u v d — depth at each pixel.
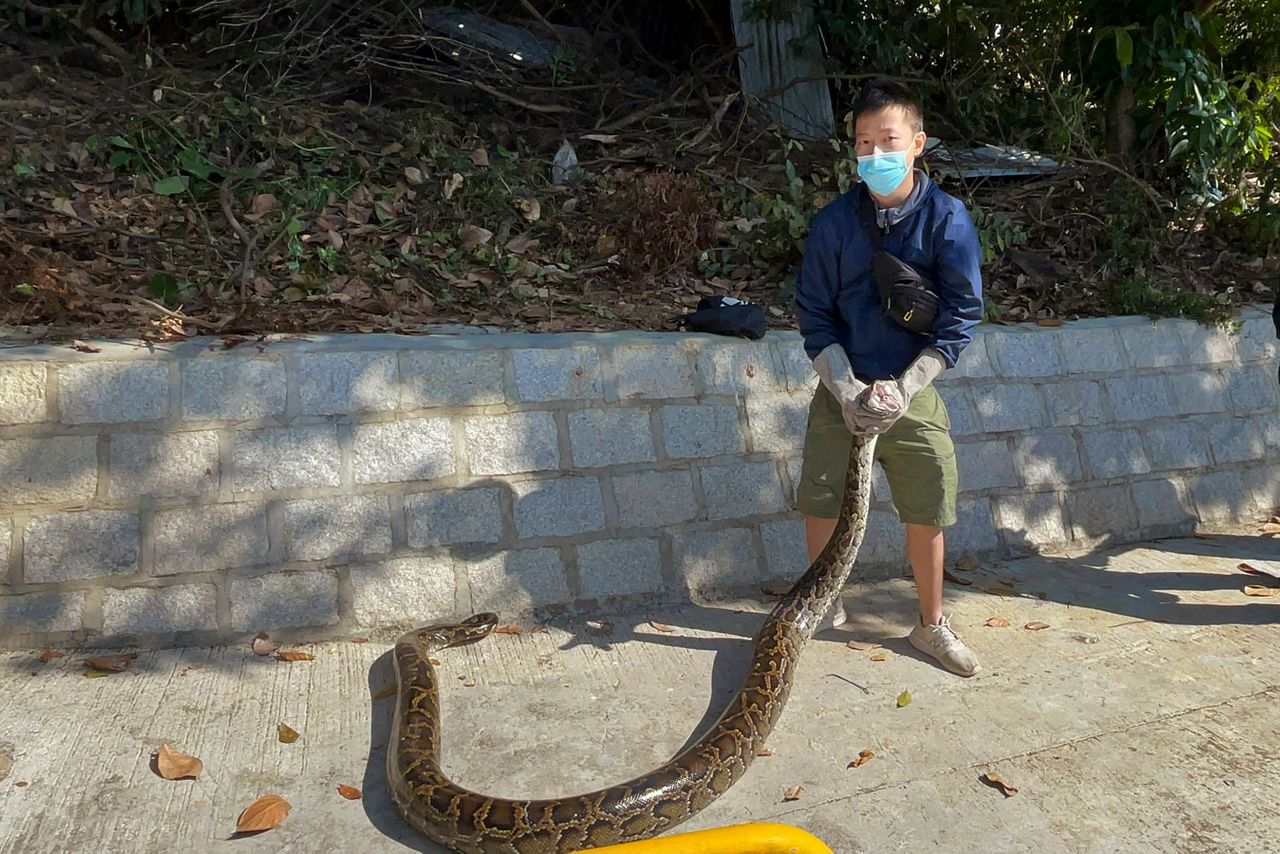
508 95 8.38
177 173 6.56
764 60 8.69
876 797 3.56
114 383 4.50
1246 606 5.16
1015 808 3.50
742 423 5.38
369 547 4.68
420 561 4.73
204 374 4.62
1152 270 7.67
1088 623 4.94
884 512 5.50
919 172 4.03
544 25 9.02
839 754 3.81
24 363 4.38
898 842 3.33
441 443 4.85
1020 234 7.38
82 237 5.90
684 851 2.11
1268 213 8.03
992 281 7.22
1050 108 8.79
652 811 3.35
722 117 8.47
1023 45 9.25
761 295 6.63
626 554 5.02
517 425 4.98
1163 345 6.51
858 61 9.02
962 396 5.88
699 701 4.18
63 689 4.03
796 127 8.55
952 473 4.27
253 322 5.17
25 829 3.24
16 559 4.30
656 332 5.57
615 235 6.80
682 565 5.10
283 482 4.62
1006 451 5.89
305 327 5.23
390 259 6.30
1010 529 5.79
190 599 4.46
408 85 8.44
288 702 4.07
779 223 6.87
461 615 4.75
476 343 5.11
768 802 3.54
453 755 3.76
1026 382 6.05
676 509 5.15
